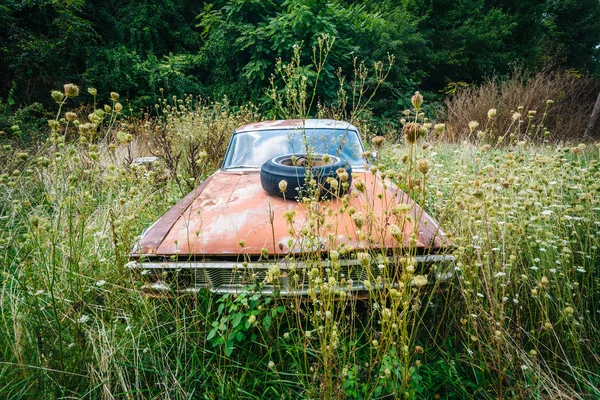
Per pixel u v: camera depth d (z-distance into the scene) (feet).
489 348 5.36
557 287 6.01
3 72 24.99
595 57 63.62
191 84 35.04
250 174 9.34
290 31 28.09
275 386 5.32
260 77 29.40
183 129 20.03
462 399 5.08
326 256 5.82
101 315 6.33
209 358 5.82
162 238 6.28
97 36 31.99
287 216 5.13
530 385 4.97
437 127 4.90
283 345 5.69
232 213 6.82
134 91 33.42
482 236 6.69
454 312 6.27
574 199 7.97
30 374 5.12
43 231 6.26
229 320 5.79
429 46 41.37
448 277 5.66
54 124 6.09
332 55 28.94
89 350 5.53
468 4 44.50
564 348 5.72
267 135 10.68
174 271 5.91
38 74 26.32
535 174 7.98
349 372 4.70
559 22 61.26
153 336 5.92
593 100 28.94
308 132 10.43
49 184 10.44
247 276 5.85
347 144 10.13
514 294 6.47
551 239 6.84
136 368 5.27
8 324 5.92
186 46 42.19
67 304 6.05
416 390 4.57
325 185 6.90
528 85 27.45
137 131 22.63
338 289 4.89
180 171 15.21
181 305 6.28
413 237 4.42
